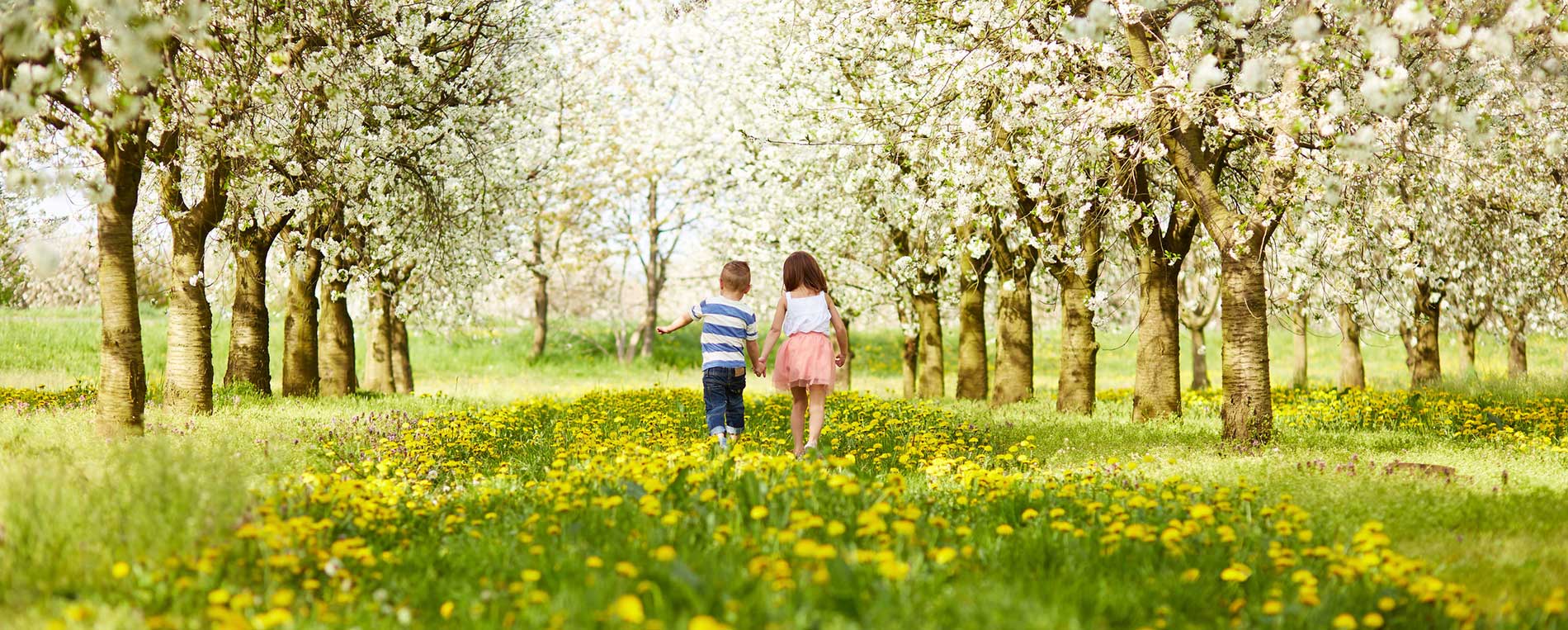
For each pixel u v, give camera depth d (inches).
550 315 1695.4
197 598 152.1
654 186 1326.3
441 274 777.6
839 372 1002.7
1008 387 721.6
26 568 161.8
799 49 681.6
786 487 213.2
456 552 189.6
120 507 181.6
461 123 643.5
